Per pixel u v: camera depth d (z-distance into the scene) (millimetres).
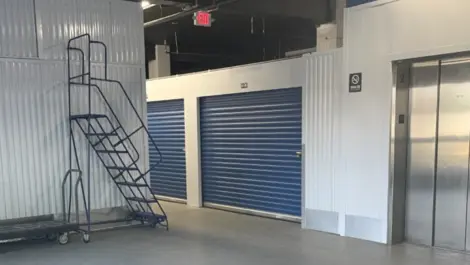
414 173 5383
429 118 5227
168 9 8422
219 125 7945
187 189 8516
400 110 5320
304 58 6289
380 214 5398
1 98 5672
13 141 5773
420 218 5352
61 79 6102
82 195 6285
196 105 8211
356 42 5586
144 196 6859
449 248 5125
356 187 5641
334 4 7910
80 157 6301
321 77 6043
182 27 9383
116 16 6535
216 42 11211
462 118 4961
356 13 5574
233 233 6082
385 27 5273
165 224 6656
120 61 6605
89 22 6297
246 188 7527
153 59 11125
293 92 6652
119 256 5043
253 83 7172
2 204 5719
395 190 5336
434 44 4828
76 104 6246
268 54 12656
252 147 7375
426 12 4887
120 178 6676
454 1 4648
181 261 4820
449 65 5043
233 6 7094
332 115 5918
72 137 6180
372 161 5453
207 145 8211
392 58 5207
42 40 5934
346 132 5723
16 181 5809
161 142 9219
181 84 8508
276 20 9039
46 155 6020
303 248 5246
